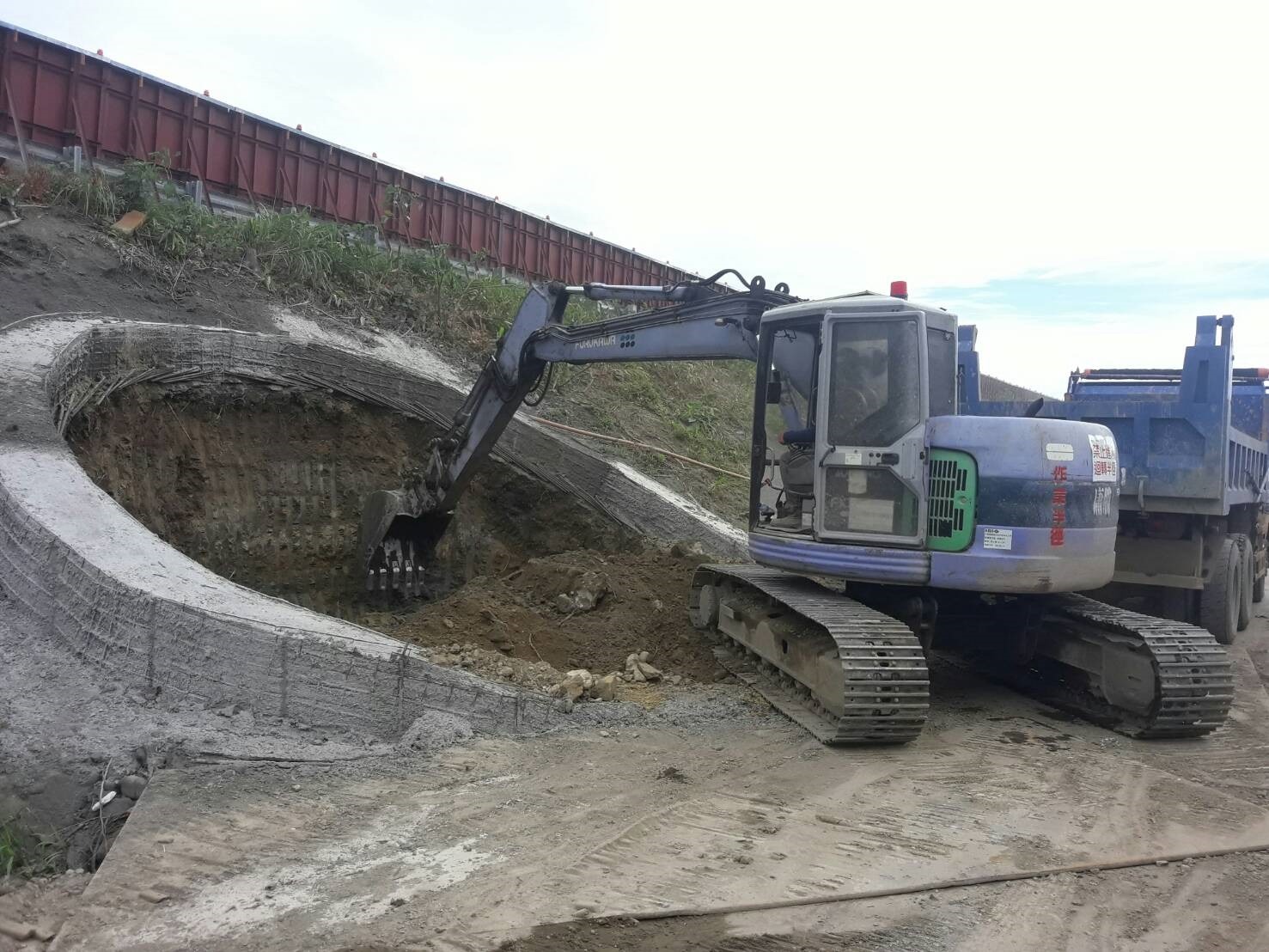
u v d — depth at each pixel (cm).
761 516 791
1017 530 661
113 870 420
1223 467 937
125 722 573
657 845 459
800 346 759
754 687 741
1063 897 421
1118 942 384
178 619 611
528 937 369
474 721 613
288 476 1129
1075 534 680
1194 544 985
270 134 1538
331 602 1129
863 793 538
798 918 392
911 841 473
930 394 697
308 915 384
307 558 1126
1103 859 460
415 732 587
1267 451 1244
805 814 504
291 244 1405
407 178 1734
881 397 687
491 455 1266
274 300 1323
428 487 1042
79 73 1304
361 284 1482
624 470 1340
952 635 780
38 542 687
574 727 636
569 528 1282
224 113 1479
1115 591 1068
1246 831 500
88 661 642
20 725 561
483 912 388
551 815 490
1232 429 986
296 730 584
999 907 409
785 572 816
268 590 1087
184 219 1307
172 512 1016
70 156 1300
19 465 750
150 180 1289
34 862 473
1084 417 1000
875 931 385
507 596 958
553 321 945
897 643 620
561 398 1619
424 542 1091
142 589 626
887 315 684
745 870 435
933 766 593
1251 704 788
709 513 1384
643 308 2028
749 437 1900
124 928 376
